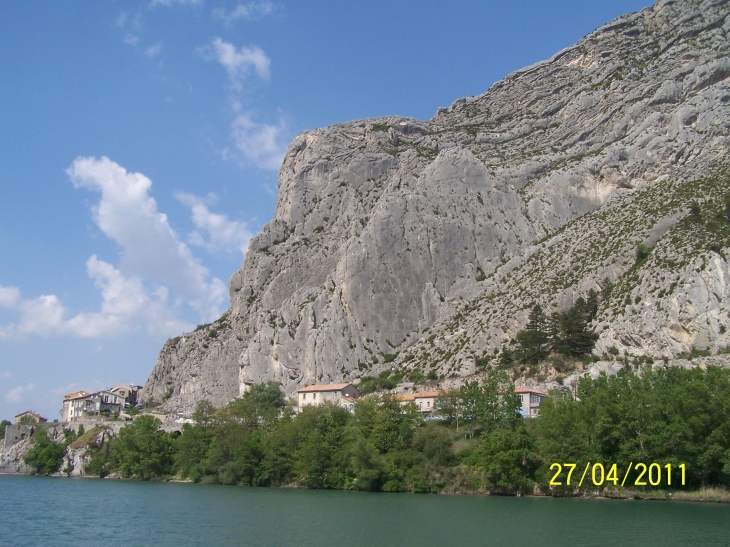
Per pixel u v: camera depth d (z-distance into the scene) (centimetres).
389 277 19450
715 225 15512
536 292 17125
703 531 8438
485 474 12319
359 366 18600
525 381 15088
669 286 14525
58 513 10350
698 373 12081
